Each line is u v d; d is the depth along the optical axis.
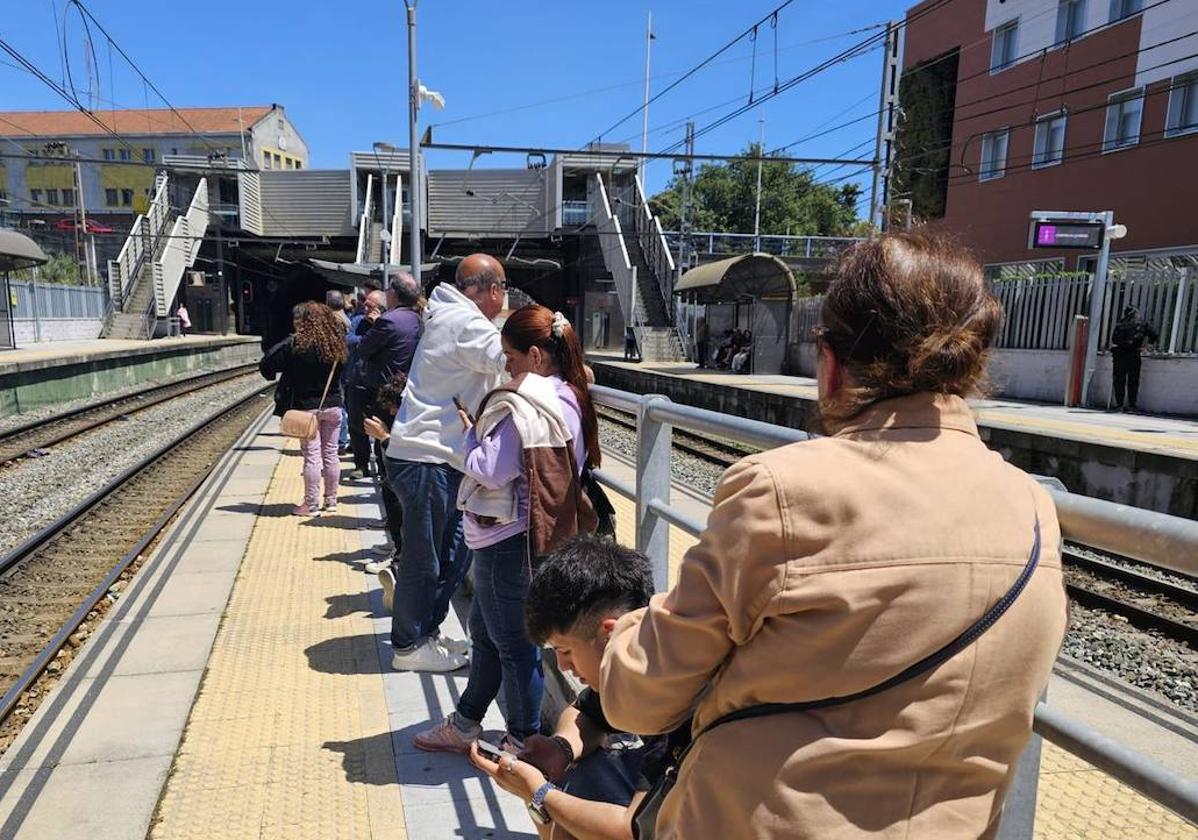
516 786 1.91
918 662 0.96
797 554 0.99
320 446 6.86
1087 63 20.89
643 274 34.69
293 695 3.50
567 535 2.55
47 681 4.06
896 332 1.07
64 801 2.73
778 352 23.22
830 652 0.98
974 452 1.08
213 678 3.68
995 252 24.19
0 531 7.62
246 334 46.66
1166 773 1.03
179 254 37.31
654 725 1.20
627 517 6.88
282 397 6.80
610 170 38.75
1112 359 14.31
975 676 0.97
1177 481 8.70
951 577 0.97
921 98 27.30
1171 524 1.04
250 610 4.55
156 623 4.35
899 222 1.25
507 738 2.43
